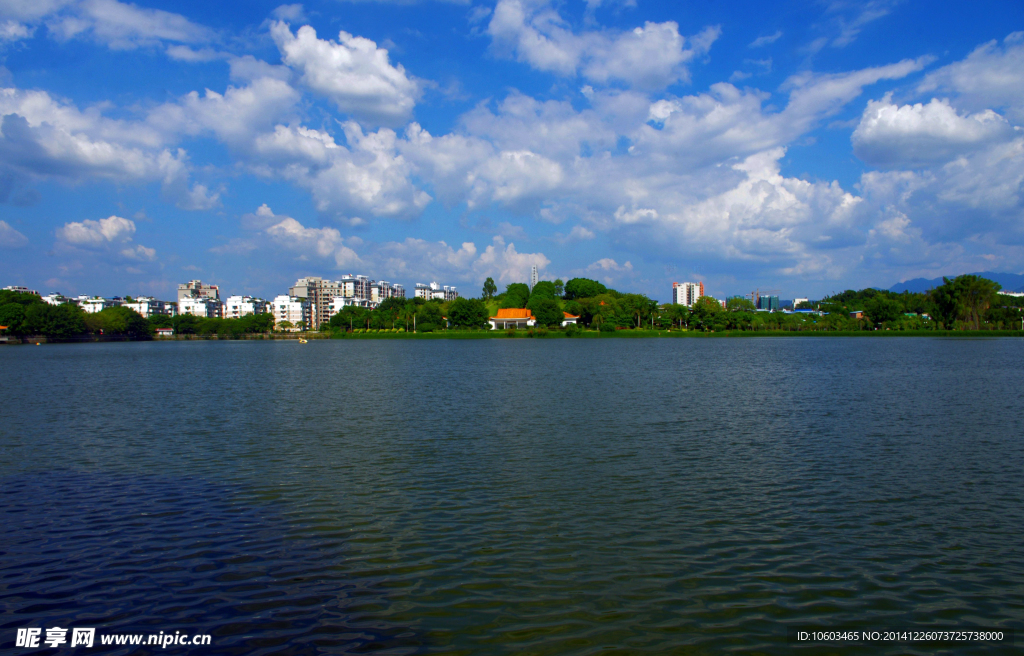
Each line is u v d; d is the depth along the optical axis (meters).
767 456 27.77
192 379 70.38
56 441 32.66
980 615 13.55
